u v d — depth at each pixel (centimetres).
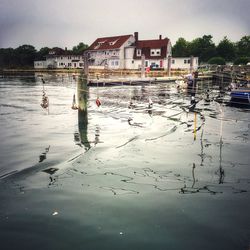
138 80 4791
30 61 11931
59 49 10825
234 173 1152
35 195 940
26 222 791
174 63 7994
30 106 2781
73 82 5806
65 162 1245
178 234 744
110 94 3800
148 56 8206
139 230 760
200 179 1091
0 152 1375
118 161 1268
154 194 961
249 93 2811
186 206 884
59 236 735
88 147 1465
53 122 2053
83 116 1898
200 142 1584
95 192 968
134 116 2327
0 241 715
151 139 1631
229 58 11450
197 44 12231
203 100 3272
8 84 5538
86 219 808
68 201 905
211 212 850
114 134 1738
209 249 688
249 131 1847
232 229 765
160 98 3462
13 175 1096
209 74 5344
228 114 2456
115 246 699
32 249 689
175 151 1423
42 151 1396
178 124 2044
